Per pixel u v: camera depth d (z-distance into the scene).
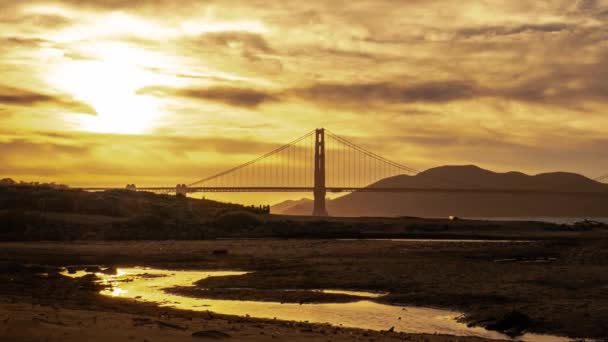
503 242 70.19
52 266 51.97
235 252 63.03
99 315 19.25
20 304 21.94
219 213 116.75
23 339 13.55
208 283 38.94
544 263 46.75
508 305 29.58
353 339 17.53
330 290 36.12
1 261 54.72
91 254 60.41
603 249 53.25
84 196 109.31
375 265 46.53
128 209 108.06
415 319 27.36
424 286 35.72
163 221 98.44
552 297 31.30
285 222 111.06
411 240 84.75
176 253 61.66
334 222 116.12
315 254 58.91
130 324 17.08
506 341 20.73
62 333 14.48
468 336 22.64
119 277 43.34
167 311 26.14
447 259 51.53
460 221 121.00
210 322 20.69
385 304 31.31
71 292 33.50
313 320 26.77
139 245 72.88
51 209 102.25
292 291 35.12
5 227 87.19
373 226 110.06
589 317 26.14
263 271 44.47
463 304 30.44
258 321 23.28
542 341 23.47
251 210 134.25
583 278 37.12
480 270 42.19
